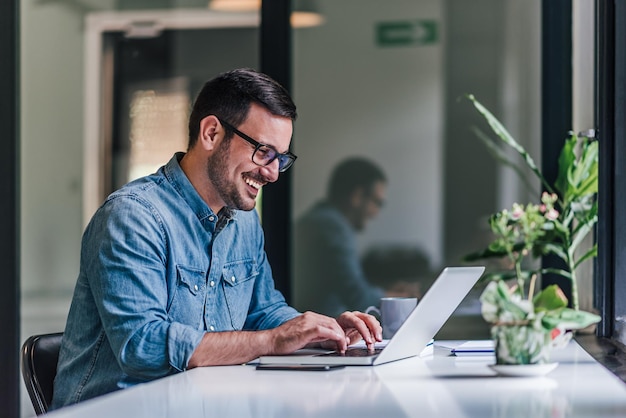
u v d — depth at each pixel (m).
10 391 3.61
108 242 2.08
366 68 3.42
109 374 2.10
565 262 3.30
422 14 3.39
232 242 2.37
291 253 3.47
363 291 3.45
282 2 3.44
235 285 2.37
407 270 3.42
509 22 3.36
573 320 1.75
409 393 1.57
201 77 3.55
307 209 3.46
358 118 3.43
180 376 1.81
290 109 2.26
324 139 3.44
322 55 3.44
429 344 2.21
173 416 1.35
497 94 3.38
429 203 3.41
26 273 3.60
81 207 3.59
